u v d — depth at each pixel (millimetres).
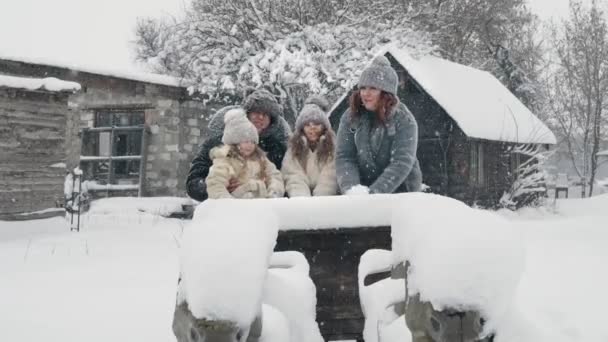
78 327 3475
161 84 15734
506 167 19312
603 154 34688
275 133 4742
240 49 16297
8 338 3262
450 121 16469
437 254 1474
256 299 1454
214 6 17844
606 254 6492
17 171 10383
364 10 17984
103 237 9344
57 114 11062
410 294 1526
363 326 2332
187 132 16453
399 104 3881
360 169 4008
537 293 4281
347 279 2342
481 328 1417
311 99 5930
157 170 16234
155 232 10250
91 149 17156
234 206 1910
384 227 2260
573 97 29016
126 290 4695
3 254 7168
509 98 21516
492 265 1438
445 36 25156
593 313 3646
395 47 16594
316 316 2322
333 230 2250
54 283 5055
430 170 16750
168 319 3658
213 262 1475
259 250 1573
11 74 13508
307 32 15820
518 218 16641
